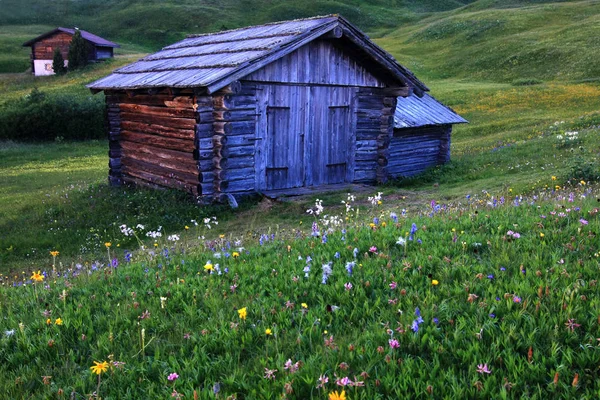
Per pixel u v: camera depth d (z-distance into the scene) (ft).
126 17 342.64
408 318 11.86
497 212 21.21
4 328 14.51
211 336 12.50
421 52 219.20
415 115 65.57
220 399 9.84
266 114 48.14
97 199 50.55
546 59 165.48
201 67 46.70
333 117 53.26
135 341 12.93
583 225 16.99
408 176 61.67
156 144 51.72
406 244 17.26
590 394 9.04
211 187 46.32
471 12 288.51
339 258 16.83
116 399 10.58
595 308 11.59
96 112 138.00
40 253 39.45
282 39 46.14
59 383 11.27
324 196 47.80
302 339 11.74
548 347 10.55
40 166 102.68
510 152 65.77
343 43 51.52
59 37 231.71
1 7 358.43
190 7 358.84
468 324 11.71
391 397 9.40
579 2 253.44
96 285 18.28
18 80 208.74
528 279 13.46
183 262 19.67
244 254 19.74
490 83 157.99
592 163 44.47
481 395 9.20
